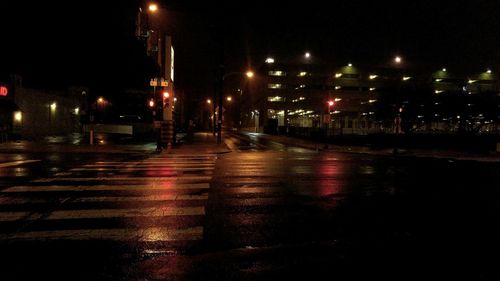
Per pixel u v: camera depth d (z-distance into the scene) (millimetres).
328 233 7176
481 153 29125
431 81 95562
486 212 8914
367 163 20406
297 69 90312
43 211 8516
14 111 35219
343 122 90250
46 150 25281
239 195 10555
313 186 12227
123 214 8320
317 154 27344
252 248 6316
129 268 5441
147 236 6867
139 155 23859
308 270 5418
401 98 60750
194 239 6730
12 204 9180
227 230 7266
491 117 59969
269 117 89875
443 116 62719
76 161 19172
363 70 93000
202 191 11039
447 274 5332
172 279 5078
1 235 6848
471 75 97500
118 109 79062
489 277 5238
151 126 67000
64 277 5129
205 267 5496
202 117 126875
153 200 9742
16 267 5465
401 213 8750
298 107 89812
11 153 23641
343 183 12930
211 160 20844
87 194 10414
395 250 6293
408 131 57562
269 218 8156
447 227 7664
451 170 17234
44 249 6172
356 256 5992
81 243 6465
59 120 46594
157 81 27766
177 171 15500
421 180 13820
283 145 40281
